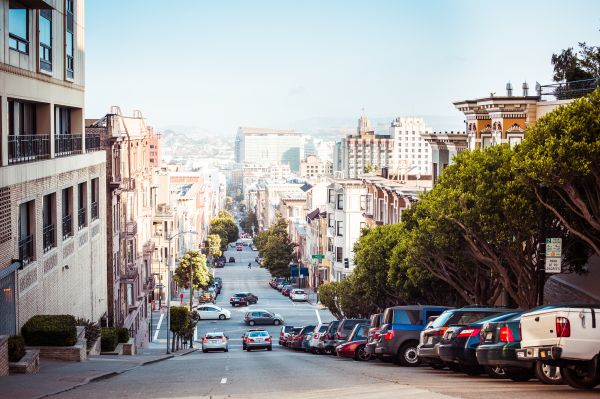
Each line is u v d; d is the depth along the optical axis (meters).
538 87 45.03
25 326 31.95
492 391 17.86
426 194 40.38
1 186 28.28
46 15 37.41
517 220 31.17
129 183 68.44
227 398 18.44
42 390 20.55
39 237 34.25
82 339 34.78
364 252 56.47
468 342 23.83
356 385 20.67
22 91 33.28
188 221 155.00
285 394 19.00
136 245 75.25
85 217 46.16
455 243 35.97
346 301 68.50
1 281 28.16
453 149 58.69
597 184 25.61
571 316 17.78
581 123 25.17
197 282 115.75
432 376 24.02
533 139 26.52
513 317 22.52
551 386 19.39
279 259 152.12
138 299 75.81
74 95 43.62
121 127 69.00
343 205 109.44
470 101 49.78
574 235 31.45
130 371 30.33
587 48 47.91
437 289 44.50
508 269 36.56
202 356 52.06
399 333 31.09
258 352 59.78
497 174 32.72
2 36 30.14
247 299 116.81
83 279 44.84
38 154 36.72
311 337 55.16
